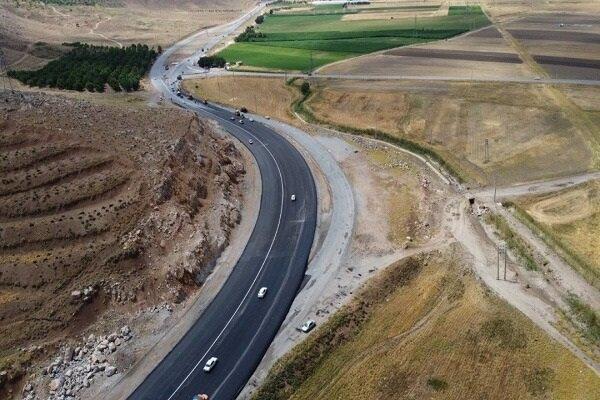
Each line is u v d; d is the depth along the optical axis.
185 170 95.88
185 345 68.00
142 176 86.94
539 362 65.75
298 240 88.88
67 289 69.94
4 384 60.56
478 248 87.81
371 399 60.81
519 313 73.56
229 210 95.06
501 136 126.31
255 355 65.94
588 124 127.38
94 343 67.00
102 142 91.44
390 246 87.25
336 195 103.06
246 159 120.50
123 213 80.06
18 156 81.94
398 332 70.50
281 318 71.75
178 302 74.69
